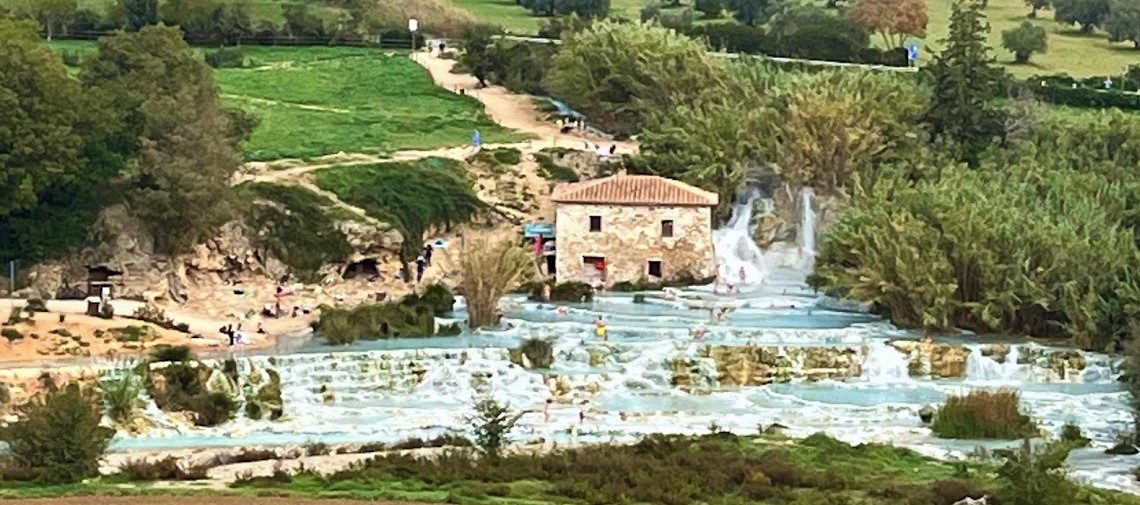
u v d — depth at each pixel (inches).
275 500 4542.3
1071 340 7298.2
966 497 4803.2
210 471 5024.6
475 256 7263.8
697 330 7096.5
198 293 7751.0
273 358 6348.4
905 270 7519.7
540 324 7253.9
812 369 6830.7
